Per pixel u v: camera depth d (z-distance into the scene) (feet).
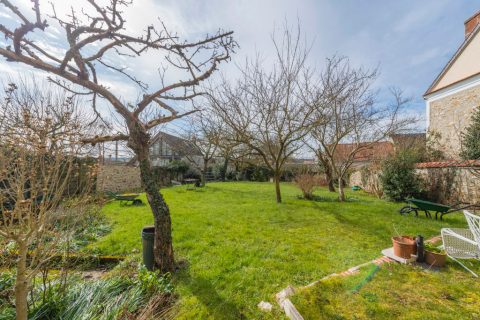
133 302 7.82
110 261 12.34
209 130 28.84
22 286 5.54
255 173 73.72
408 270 9.79
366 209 24.99
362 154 50.75
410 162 30.22
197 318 7.48
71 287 8.23
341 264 11.28
